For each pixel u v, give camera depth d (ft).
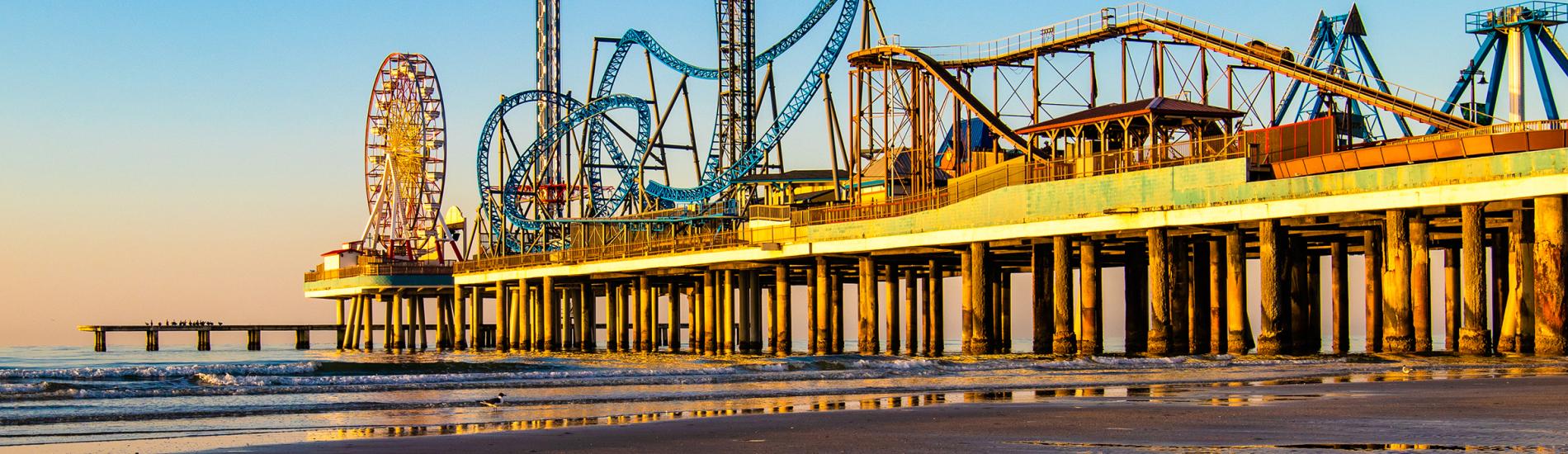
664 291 550.77
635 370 196.24
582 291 481.05
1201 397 135.33
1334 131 249.75
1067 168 275.59
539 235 513.04
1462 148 229.45
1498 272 280.92
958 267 373.61
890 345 346.13
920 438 100.99
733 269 384.27
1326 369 194.90
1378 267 259.19
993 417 114.73
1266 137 257.34
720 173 419.74
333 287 574.97
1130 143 299.79
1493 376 164.35
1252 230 263.08
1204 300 301.84
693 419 114.62
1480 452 89.45
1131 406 123.95
